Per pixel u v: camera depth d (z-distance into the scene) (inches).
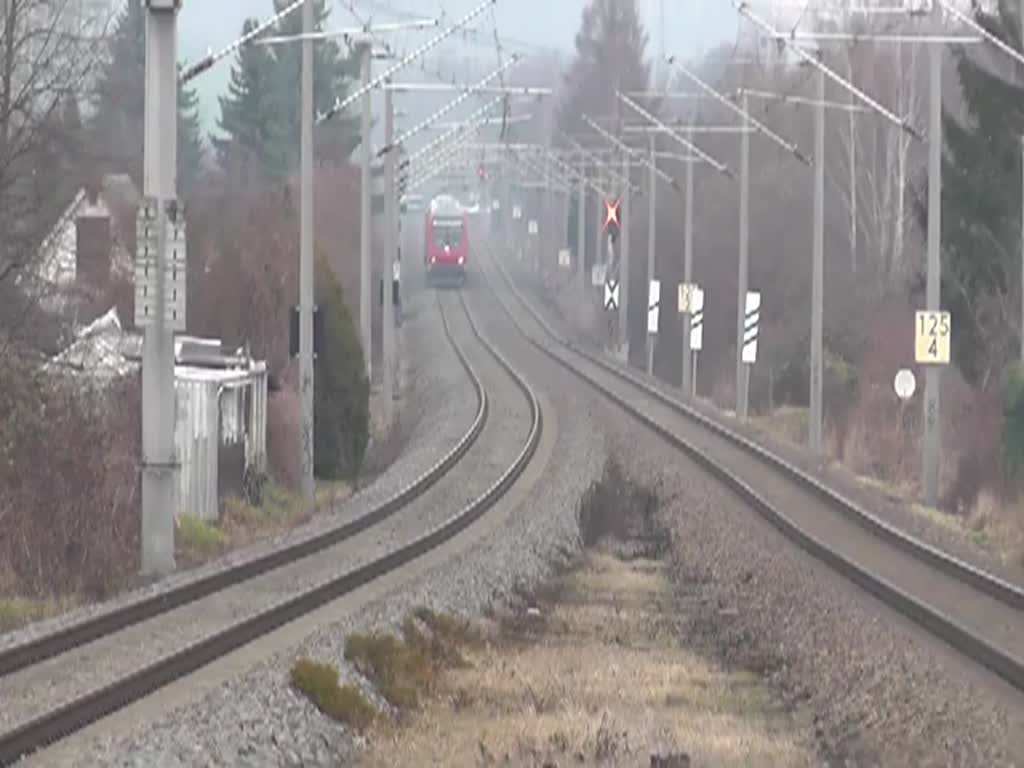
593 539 5684.1
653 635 3836.1
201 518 5118.1
